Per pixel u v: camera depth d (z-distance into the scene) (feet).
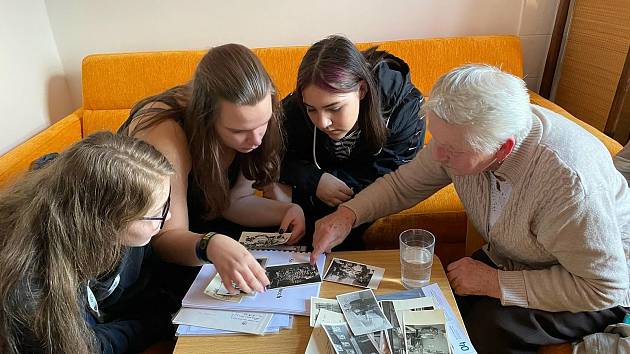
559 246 3.50
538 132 3.52
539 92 8.75
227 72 3.76
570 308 3.60
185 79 7.75
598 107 7.47
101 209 2.93
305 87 4.34
